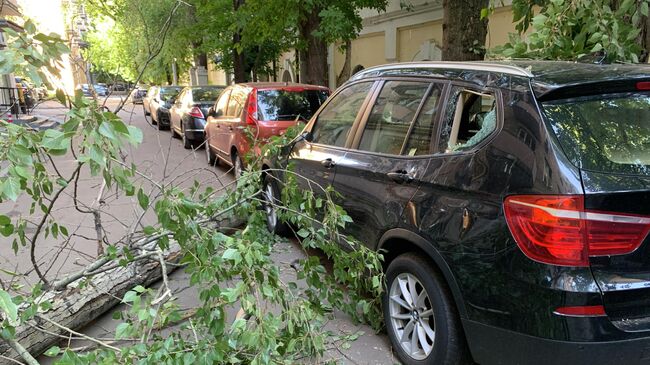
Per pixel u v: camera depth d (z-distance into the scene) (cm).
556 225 207
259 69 1733
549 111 228
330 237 332
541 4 434
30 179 197
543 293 210
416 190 284
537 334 213
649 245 210
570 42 381
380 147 338
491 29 1026
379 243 315
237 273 227
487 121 257
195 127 1180
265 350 211
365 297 384
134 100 367
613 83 232
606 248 205
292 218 336
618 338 205
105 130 185
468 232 243
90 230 566
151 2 1689
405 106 330
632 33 383
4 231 200
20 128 196
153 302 208
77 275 290
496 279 229
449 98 294
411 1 1300
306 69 1132
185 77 3291
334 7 948
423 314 282
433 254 263
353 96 402
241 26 1129
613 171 211
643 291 210
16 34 201
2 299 182
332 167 378
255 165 440
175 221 223
